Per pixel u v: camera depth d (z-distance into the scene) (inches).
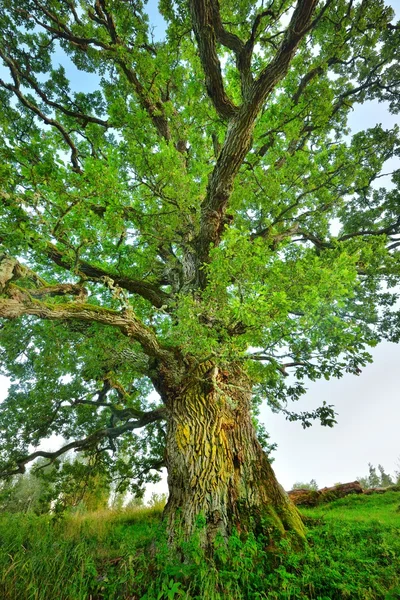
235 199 340.5
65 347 350.3
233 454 236.8
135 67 339.0
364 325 420.2
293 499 548.7
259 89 228.4
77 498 410.9
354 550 185.6
